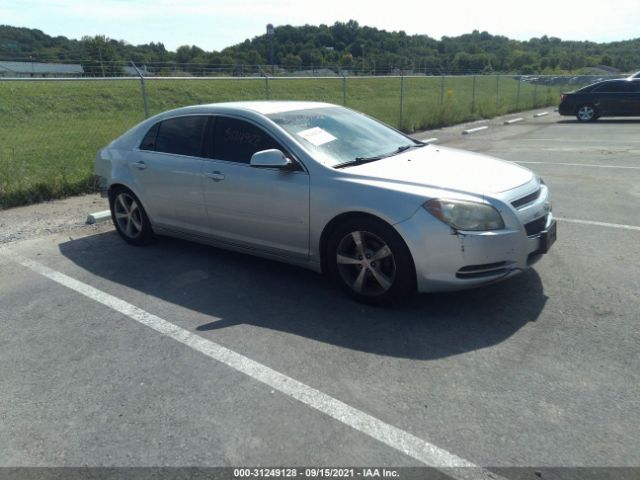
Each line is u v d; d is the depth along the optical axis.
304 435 2.56
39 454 2.51
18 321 3.89
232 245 4.67
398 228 3.53
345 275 3.96
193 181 4.68
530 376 2.96
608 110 17.52
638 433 2.48
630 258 4.66
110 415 2.77
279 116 4.45
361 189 3.71
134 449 2.51
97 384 3.05
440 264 3.49
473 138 13.75
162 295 4.27
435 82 26.56
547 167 9.09
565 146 11.77
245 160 4.38
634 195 6.87
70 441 2.59
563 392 2.80
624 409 2.65
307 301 4.05
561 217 6.03
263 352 3.33
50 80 8.51
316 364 3.17
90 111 20.78
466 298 3.97
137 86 23.83
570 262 4.62
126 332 3.66
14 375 3.19
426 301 3.95
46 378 3.14
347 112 5.11
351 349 3.32
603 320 3.56
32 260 5.20
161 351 3.39
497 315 3.69
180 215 4.96
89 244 5.67
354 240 3.82
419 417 2.65
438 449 2.43
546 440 2.46
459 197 3.50
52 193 7.73
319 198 3.88
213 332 3.61
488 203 3.48
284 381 3.01
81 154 10.99
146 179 5.13
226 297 4.18
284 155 4.05
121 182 5.36
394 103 19.86
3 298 4.30
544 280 4.24
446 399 2.79
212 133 4.65
